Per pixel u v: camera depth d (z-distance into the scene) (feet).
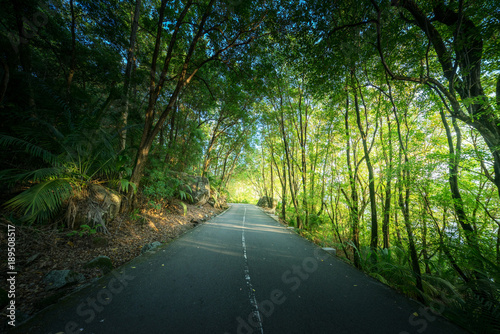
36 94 15.38
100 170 18.54
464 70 10.78
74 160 15.48
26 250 10.22
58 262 10.35
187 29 23.32
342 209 24.72
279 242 21.07
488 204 14.90
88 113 19.27
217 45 22.16
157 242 16.42
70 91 18.72
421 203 14.37
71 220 13.50
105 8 20.36
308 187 30.40
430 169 12.50
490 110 10.32
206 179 49.16
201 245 17.38
